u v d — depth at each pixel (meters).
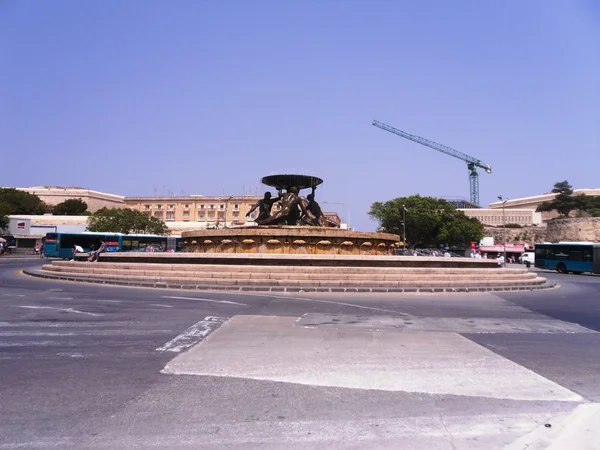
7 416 4.84
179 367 6.72
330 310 12.78
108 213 75.31
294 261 20.75
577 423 4.62
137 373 6.41
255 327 9.90
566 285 24.89
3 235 67.88
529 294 18.92
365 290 17.88
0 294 15.41
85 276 21.44
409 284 19.16
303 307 13.27
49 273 23.80
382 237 24.41
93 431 4.49
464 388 5.93
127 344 8.16
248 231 23.03
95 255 32.25
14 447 4.13
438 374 6.54
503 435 4.51
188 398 5.43
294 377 6.30
